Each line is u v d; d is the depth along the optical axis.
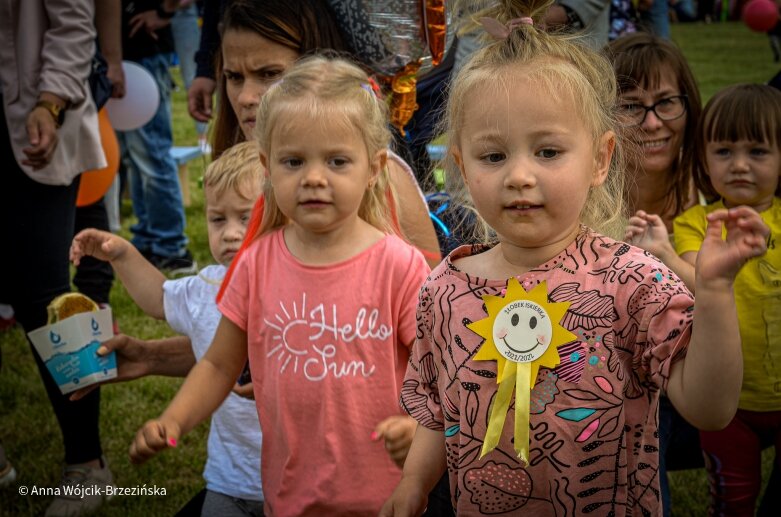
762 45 16.66
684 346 1.48
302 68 2.11
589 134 1.60
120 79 4.48
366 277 2.07
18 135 3.05
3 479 3.53
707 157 2.71
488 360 1.64
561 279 1.62
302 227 2.05
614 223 1.87
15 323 5.16
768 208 2.67
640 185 2.88
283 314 2.08
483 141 1.58
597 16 3.77
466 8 1.87
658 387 1.60
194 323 2.51
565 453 1.59
